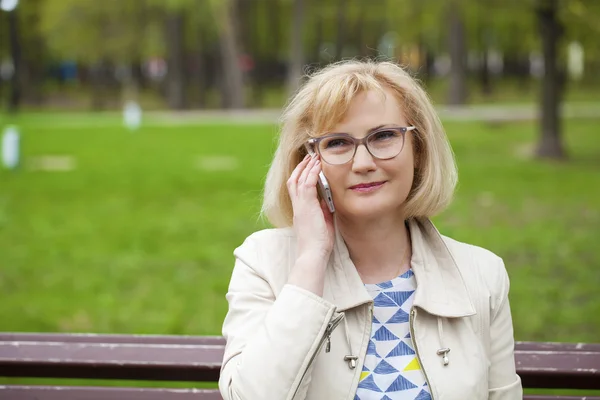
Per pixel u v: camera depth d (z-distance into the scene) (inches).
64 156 912.9
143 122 1443.2
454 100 1704.0
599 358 120.6
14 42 1770.4
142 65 2709.2
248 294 97.4
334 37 2556.6
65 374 121.3
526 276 362.0
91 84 2682.1
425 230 101.5
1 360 119.3
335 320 89.4
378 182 95.9
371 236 99.6
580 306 315.0
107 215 549.3
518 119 1248.2
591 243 430.6
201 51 2240.4
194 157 900.0
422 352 93.9
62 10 1962.4
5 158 778.2
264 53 2492.6
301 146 101.0
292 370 86.3
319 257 92.2
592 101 1841.8
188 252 428.5
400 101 98.2
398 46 1743.4
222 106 2097.7
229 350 93.8
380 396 92.7
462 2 999.6
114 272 387.9
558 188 642.8
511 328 100.0
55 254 429.4
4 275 386.0
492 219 509.7
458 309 95.1
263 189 105.3
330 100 95.1
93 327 301.6
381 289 98.7
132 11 2022.6
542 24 843.4
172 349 123.5
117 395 123.0
